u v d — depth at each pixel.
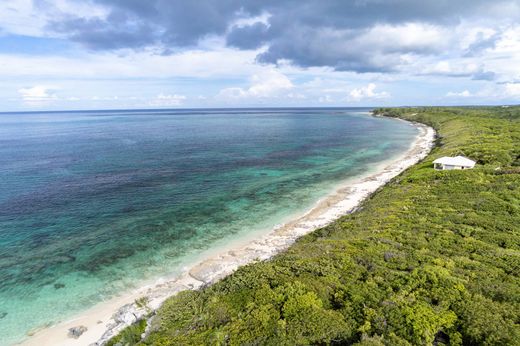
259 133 136.88
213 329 17.56
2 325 22.39
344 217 37.53
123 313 22.78
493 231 27.03
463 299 17.56
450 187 40.38
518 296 17.50
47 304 24.61
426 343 15.10
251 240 35.06
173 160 75.25
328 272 21.64
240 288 21.28
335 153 86.62
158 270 29.33
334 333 16.23
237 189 53.31
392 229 29.03
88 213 42.06
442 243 25.08
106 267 29.75
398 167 67.31
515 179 40.91
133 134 134.12
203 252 32.56
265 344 15.77
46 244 33.78
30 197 47.38
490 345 14.33
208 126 178.50
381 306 17.59
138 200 47.22
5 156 79.00
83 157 78.12
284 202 47.22
